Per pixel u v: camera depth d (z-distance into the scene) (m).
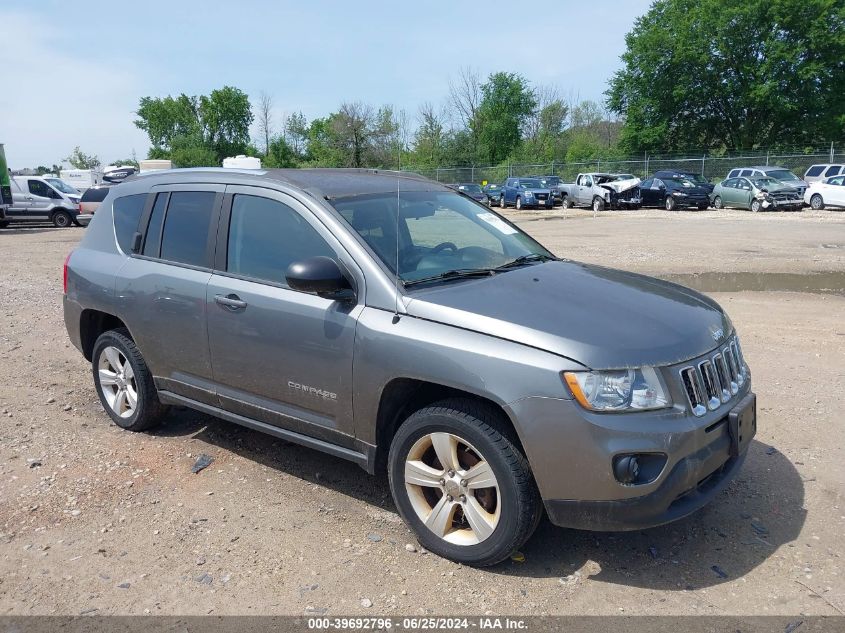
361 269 3.71
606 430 3.03
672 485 3.08
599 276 4.13
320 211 3.94
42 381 6.40
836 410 5.43
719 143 52.69
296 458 4.76
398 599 3.22
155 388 4.95
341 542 3.71
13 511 4.03
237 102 87.62
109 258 5.07
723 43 47.88
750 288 10.98
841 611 3.09
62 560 3.55
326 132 41.84
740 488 4.23
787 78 46.94
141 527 3.87
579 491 3.11
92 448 4.91
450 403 3.44
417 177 4.97
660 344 3.23
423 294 3.57
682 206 31.27
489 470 3.30
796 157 41.72
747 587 3.27
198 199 4.59
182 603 3.20
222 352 4.28
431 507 3.61
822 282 11.49
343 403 3.74
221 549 3.64
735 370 3.67
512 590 3.28
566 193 37.03
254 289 4.09
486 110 68.00
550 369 3.09
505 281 3.81
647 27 52.19
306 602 3.20
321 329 3.76
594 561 3.51
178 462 4.69
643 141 52.09
